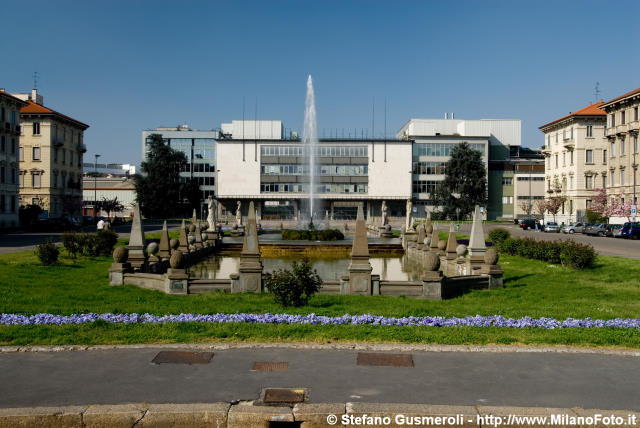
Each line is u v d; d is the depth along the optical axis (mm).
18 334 9258
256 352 8398
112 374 7359
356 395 6629
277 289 12609
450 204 92562
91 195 107000
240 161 94812
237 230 44656
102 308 12227
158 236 40688
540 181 102562
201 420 6141
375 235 48531
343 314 11609
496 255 17125
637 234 46750
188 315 10836
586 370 7637
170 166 95688
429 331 9719
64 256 24953
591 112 72188
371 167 95812
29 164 69812
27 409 6168
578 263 21109
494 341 9086
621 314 12047
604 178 72062
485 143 99188
